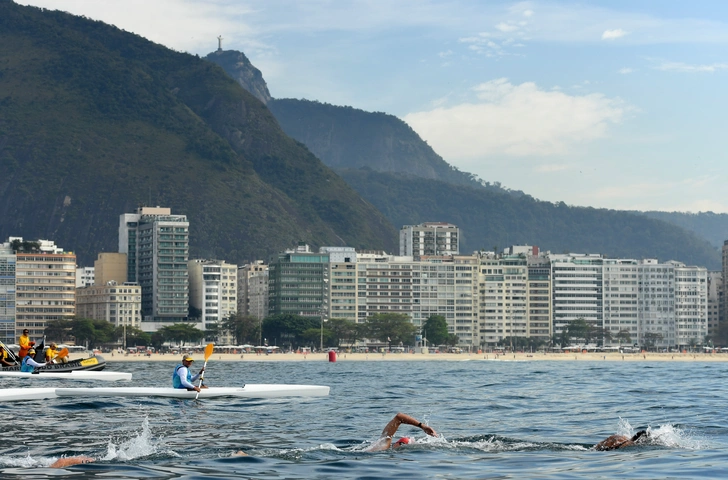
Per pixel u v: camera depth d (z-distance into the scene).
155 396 59.44
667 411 55.38
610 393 76.94
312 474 28.25
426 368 197.50
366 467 29.55
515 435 41.12
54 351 88.38
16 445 36.78
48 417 48.03
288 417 49.12
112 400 57.03
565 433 42.25
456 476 27.89
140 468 29.22
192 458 31.52
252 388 63.53
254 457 31.55
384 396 70.69
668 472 28.14
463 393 76.94
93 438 39.19
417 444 34.53
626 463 29.95
